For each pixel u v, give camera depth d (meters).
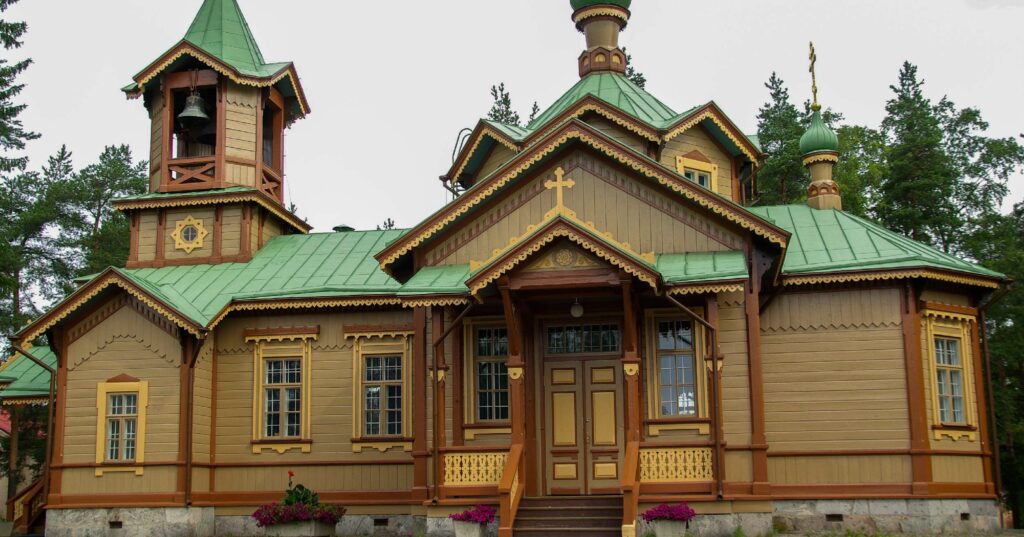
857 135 46.50
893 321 24.30
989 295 27.00
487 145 28.47
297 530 23.62
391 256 24.48
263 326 27.73
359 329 27.27
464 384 24.44
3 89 35.22
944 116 44.38
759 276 23.30
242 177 30.77
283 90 32.59
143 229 30.72
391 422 27.03
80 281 30.59
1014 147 43.12
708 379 23.19
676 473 21.97
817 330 24.67
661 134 26.52
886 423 23.92
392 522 26.20
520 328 23.55
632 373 21.91
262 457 27.08
